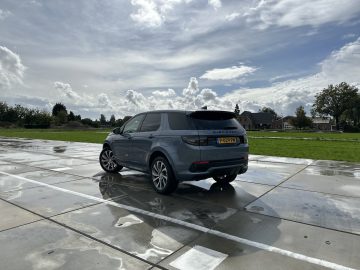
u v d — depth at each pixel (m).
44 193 5.64
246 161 5.82
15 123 82.19
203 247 3.26
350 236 3.58
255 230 3.77
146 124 6.34
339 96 96.31
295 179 7.03
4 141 21.78
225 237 3.54
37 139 25.03
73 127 85.50
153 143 5.86
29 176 7.39
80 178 7.16
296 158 11.23
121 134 7.18
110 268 2.79
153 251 3.16
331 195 5.52
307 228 3.83
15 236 3.53
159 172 5.74
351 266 2.85
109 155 7.92
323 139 29.98
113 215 4.34
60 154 12.51
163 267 2.83
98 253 3.10
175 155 5.33
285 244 3.35
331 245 3.32
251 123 104.81
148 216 4.30
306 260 2.97
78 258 2.99
